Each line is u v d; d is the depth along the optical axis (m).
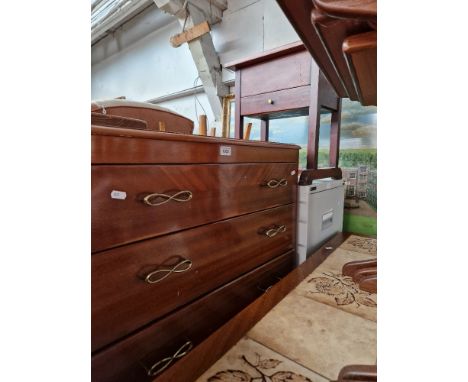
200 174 0.65
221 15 2.00
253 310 0.68
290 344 0.56
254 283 0.88
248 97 1.29
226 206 0.74
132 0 2.26
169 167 0.57
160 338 0.58
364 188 1.44
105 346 0.48
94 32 2.96
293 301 0.72
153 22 2.56
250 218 0.84
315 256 1.05
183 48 2.31
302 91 1.14
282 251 1.04
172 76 2.43
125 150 0.49
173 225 0.59
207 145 0.66
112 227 0.48
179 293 0.62
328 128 1.57
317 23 0.37
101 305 0.47
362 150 1.43
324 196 1.24
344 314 0.66
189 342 0.64
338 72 0.62
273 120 1.76
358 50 0.39
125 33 2.93
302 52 1.11
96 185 0.45
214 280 0.72
